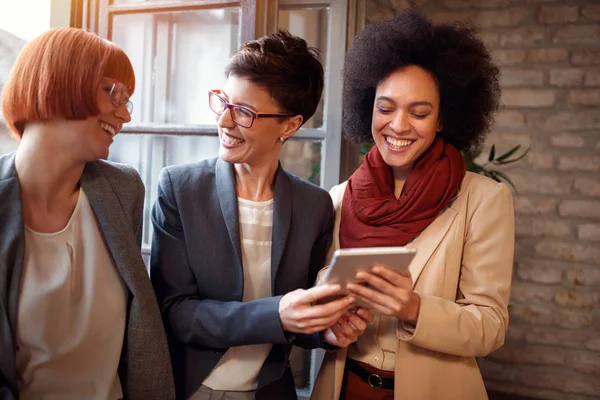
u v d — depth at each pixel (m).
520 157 2.33
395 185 1.32
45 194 0.96
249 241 1.18
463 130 1.27
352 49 1.31
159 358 1.06
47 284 0.95
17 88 0.90
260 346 1.19
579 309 2.47
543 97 2.50
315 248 1.26
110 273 1.04
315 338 1.17
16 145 1.96
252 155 1.13
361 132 1.38
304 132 1.68
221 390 1.17
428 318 1.07
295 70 1.10
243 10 1.60
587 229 2.45
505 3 2.55
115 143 1.81
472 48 1.22
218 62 1.71
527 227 2.53
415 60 1.17
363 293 1.01
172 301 1.15
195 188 1.16
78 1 1.75
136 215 1.12
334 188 1.40
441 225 1.18
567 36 2.47
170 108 1.77
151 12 1.71
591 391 2.46
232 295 1.14
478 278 1.13
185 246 1.15
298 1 1.67
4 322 0.89
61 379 0.99
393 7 2.58
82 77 0.89
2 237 0.90
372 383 1.18
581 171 2.46
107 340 1.03
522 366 2.54
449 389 1.14
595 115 2.44
